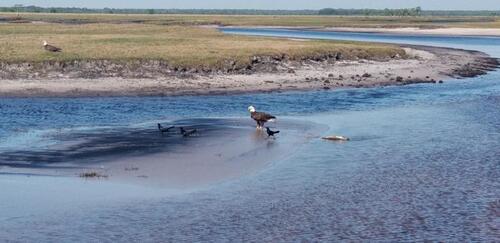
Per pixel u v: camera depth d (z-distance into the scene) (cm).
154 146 2906
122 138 3095
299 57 6116
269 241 1739
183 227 1833
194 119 3741
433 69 6712
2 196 2088
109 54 5425
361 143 3034
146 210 1972
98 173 2398
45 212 1941
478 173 2466
